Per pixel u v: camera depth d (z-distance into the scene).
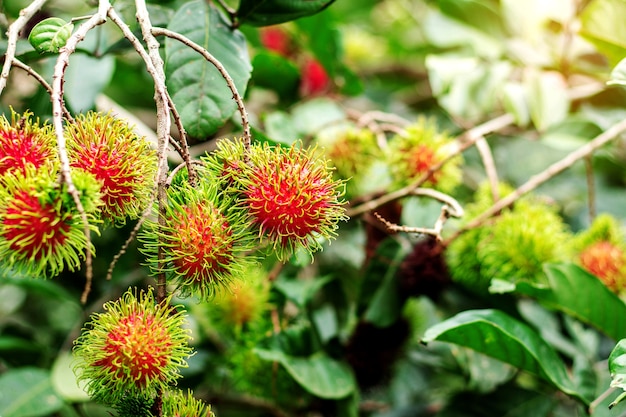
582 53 1.04
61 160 0.66
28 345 1.05
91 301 1.07
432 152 0.92
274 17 0.84
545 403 0.94
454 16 1.15
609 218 0.91
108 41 0.93
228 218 0.72
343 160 0.93
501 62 1.09
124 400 0.70
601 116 1.12
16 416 0.94
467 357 0.96
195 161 0.74
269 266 1.00
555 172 0.91
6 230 0.67
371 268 0.96
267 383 0.93
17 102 0.98
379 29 1.63
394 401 1.08
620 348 0.74
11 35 0.70
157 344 0.70
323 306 0.99
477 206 0.95
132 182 0.71
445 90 1.04
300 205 0.72
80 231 0.68
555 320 0.97
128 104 1.26
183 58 0.81
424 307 1.02
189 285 0.72
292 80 1.04
